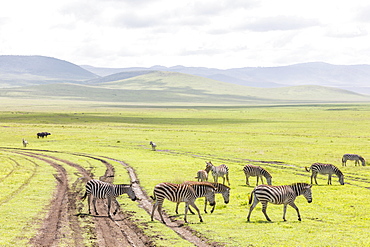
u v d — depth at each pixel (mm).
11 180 38938
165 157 59125
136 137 91688
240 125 134500
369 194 33281
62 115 193250
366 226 23297
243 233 21734
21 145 77750
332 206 28844
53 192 33344
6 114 193625
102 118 174000
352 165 51625
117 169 46844
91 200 30453
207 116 196125
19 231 21875
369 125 125188
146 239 20812
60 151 67625
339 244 19781
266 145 74250
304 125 129250
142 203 29719
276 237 20984
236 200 30812
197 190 24750
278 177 42281
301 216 25938
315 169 38312
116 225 23547
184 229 22719
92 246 19625
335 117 172625
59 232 21922
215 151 66812
